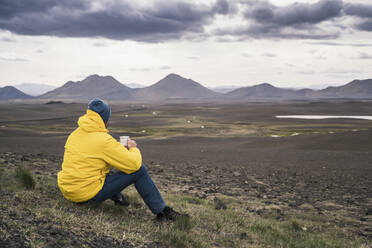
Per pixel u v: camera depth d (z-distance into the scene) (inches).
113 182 169.9
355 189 538.6
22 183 213.2
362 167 895.7
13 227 118.4
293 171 793.6
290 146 1664.6
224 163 959.0
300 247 204.2
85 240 126.1
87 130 163.0
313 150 1472.7
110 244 130.3
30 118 7121.1
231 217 252.5
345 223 306.2
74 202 183.0
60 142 1777.8
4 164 380.8
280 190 500.7
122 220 173.3
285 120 7436.0
